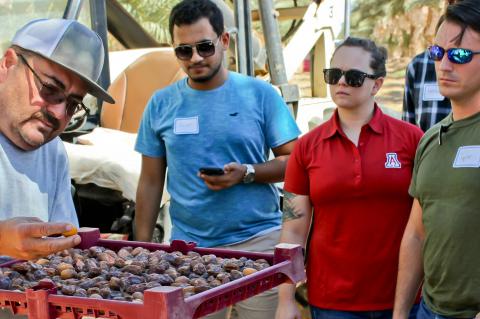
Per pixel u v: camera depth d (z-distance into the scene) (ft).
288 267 6.80
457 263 8.38
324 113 19.99
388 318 9.83
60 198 8.29
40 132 7.41
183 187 11.10
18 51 7.20
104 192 14.14
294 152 10.21
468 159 8.32
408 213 9.79
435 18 35.83
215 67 10.89
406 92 12.44
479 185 8.23
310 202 10.25
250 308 10.70
